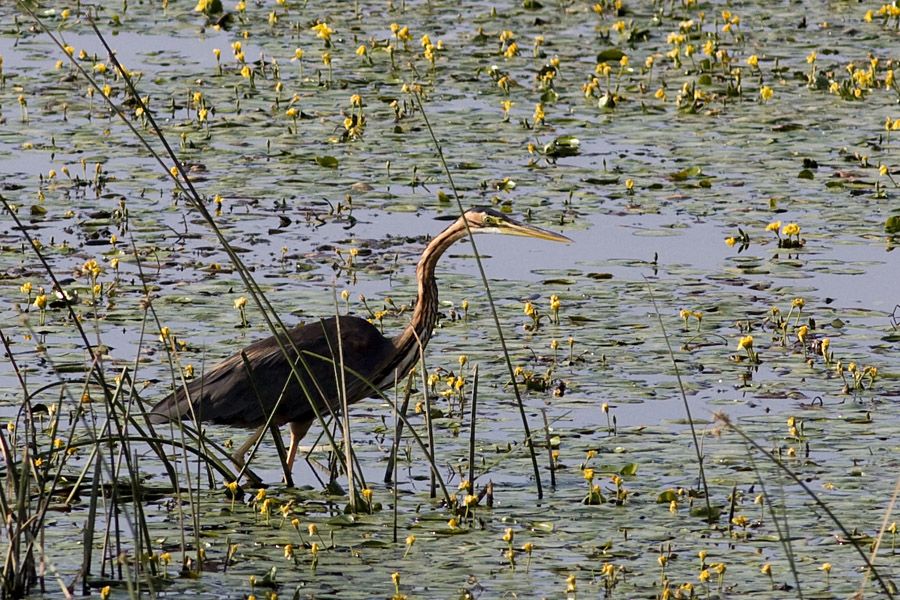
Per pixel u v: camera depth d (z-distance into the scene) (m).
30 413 10.28
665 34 29.77
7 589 9.52
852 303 15.88
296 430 12.49
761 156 21.67
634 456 12.16
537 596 9.56
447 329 15.04
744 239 17.86
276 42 28.36
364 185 19.83
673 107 24.56
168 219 18.28
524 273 16.86
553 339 14.66
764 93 24.05
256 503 11.27
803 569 10.03
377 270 16.62
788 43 29.06
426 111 23.84
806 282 16.52
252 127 22.62
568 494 11.48
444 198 19.11
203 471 12.09
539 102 24.59
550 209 18.97
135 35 28.70
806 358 14.28
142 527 9.92
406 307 15.43
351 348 12.70
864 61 27.61
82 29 28.97
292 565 10.14
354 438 12.80
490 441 12.50
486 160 21.17
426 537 10.67
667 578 9.86
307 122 23.03
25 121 22.61
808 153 21.84
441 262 17.22
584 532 10.73
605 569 9.70
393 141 22.08
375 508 11.28
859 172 20.80
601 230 18.30
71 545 10.36
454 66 26.75
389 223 18.47
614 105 24.23
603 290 16.20
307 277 16.33
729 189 20.05
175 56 27.09
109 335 14.52
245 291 15.80
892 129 22.75
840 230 18.36
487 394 13.44
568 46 28.56
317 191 19.61
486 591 9.65
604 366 14.04
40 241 17.28
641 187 20.05
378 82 25.56
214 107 23.61
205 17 30.20
